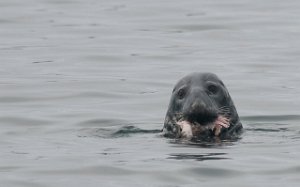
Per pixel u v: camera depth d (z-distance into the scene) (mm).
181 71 70750
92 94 63219
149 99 61438
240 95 62750
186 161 42562
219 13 95750
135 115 56875
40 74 70000
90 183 39594
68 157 44062
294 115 56906
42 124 54250
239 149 45031
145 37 84938
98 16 96438
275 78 68000
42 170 41812
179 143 46562
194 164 41969
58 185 39344
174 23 91312
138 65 73375
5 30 89750
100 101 61281
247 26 89125
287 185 38906
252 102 60781
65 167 42156
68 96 62688
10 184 39531
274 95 62688
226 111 48312
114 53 77938
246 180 39719
